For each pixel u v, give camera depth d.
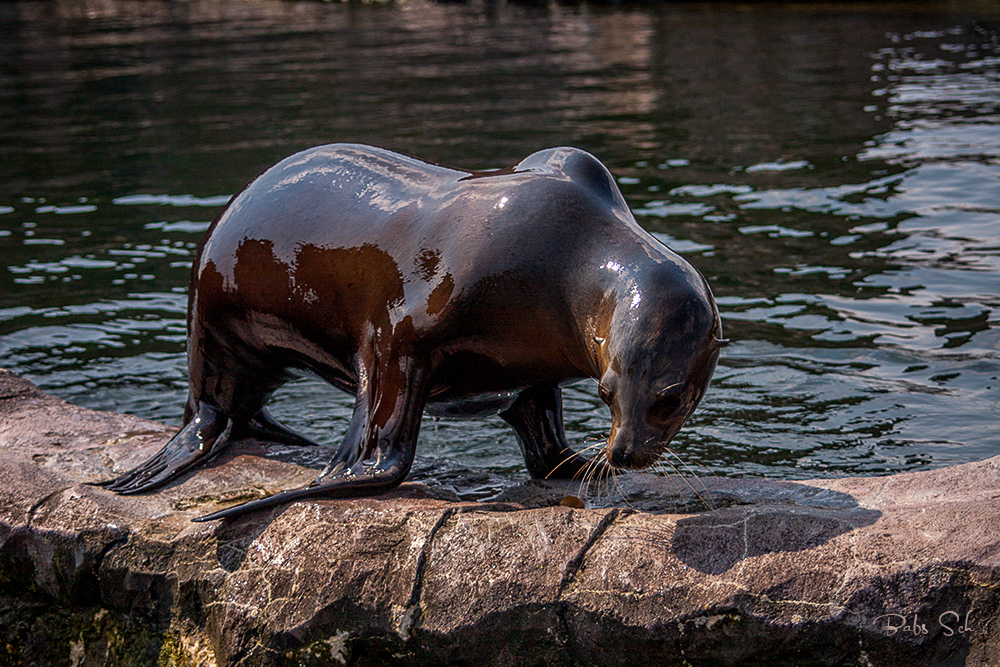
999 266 10.61
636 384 4.93
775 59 26.38
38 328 9.76
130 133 19.16
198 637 5.08
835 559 4.40
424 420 7.91
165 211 13.82
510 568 4.63
